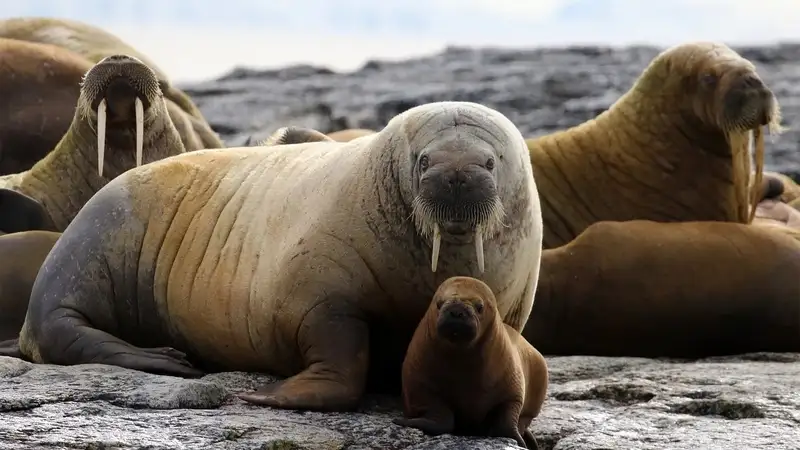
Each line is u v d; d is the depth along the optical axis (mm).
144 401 26922
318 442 24938
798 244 40562
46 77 58000
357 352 28375
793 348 40031
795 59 99875
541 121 81250
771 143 77688
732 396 29609
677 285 39500
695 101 47719
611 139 49156
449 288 25406
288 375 30344
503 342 25547
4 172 56906
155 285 32562
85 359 31312
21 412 26297
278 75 99375
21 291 35906
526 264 29391
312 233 29422
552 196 48531
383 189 28781
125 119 42156
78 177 45125
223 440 24734
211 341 31656
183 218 32750
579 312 39656
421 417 26047
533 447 26531
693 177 48094
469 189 26812
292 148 32969
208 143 57156
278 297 29453
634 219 48094
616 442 26062
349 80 95312
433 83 92312
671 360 39406
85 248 32969
